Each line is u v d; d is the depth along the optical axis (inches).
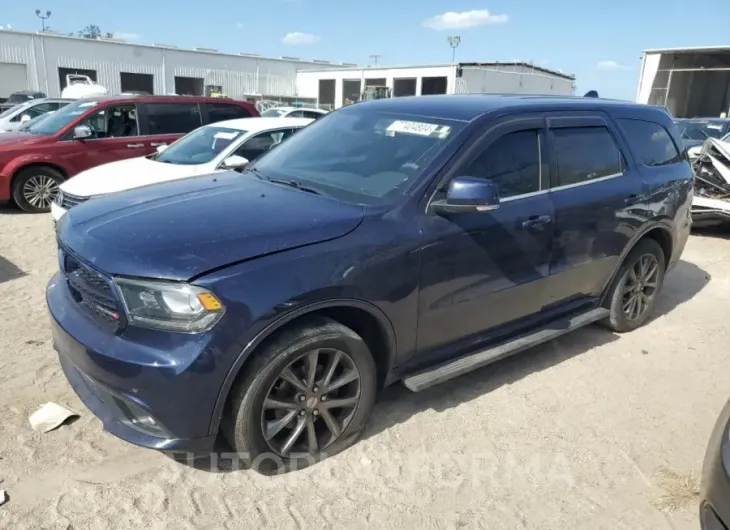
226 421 110.4
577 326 170.2
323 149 155.3
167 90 1713.8
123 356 101.7
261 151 287.0
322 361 118.4
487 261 139.4
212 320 100.7
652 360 178.4
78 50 1550.2
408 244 123.6
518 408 147.7
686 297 238.7
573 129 165.2
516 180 147.6
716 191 345.1
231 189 139.8
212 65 1780.3
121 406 107.5
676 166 200.8
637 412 149.3
